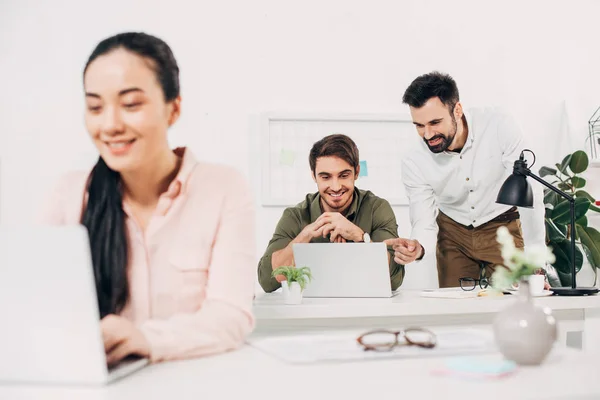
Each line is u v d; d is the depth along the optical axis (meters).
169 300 1.42
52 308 0.83
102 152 1.50
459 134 3.21
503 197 2.37
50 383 0.85
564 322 2.14
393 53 3.56
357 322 1.95
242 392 0.78
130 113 1.48
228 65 3.42
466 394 0.76
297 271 1.98
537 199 3.07
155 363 1.00
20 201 3.29
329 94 3.50
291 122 3.43
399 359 0.98
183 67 3.39
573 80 3.73
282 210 3.41
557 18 3.73
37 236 0.82
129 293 1.42
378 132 3.47
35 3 3.33
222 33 3.42
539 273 2.32
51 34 3.33
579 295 2.24
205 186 1.43
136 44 1.50
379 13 3.55
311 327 1.91
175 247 1.42
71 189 1.50
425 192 3.36
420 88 3.11
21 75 3.32
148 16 3.38
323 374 0.88
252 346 1.15
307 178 3.42
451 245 3.37
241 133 3.42
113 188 1.47
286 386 0.81
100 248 1.43
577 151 3.45
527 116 3.69
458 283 3.36
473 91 3.65
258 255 3.37
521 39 3.69
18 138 3.30
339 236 3.13
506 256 0.98
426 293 2.21
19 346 0.85
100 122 1.49
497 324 0.95
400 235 3.48
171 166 1.52
